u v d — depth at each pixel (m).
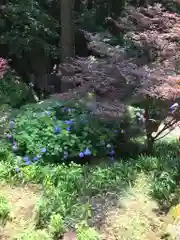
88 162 4.88
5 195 4.01
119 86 4.59
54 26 9.05
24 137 4.80
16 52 8.41
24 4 8.60
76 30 9.38
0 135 5.02
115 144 5.14
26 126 4.99
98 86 4.59
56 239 3.39
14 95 7.42
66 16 7.77
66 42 7.86
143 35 4.91
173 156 5.05
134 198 4.04
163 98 4.35
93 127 4.88
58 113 5.32
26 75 9.01
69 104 5.31
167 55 4.84
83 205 3.78
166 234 3.46
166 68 4.57
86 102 4.78
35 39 8.52
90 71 4.68
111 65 4.64
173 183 4.17
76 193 4.04
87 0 11.23
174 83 4.22
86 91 4.66
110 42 6.29
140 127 5.14
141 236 3.46
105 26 9.79
